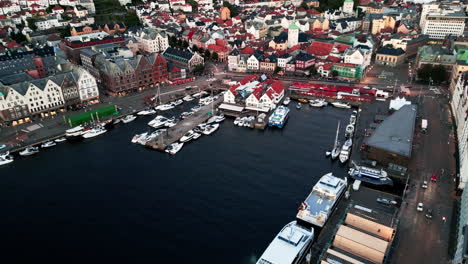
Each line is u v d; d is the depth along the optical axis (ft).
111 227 389.39
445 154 504.84
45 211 414.82
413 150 516.32
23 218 403.54
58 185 462.19
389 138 497.46
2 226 391.45
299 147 545.85
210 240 371.76
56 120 633.20
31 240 372.17
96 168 499.92
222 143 565.12
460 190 420.36
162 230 384.68
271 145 553.64
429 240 358.64
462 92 576.61
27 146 553.23
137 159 522.47
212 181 466.70
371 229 349.20
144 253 355.36
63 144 567.59
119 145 563.48
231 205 422.00
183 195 439.63
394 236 348.38
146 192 445.78
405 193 428.97
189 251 357.82
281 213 408.46
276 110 635.25
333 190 423.23
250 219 400.06
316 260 347.97
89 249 360.69
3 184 465.88
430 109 647.15
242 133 596.29
